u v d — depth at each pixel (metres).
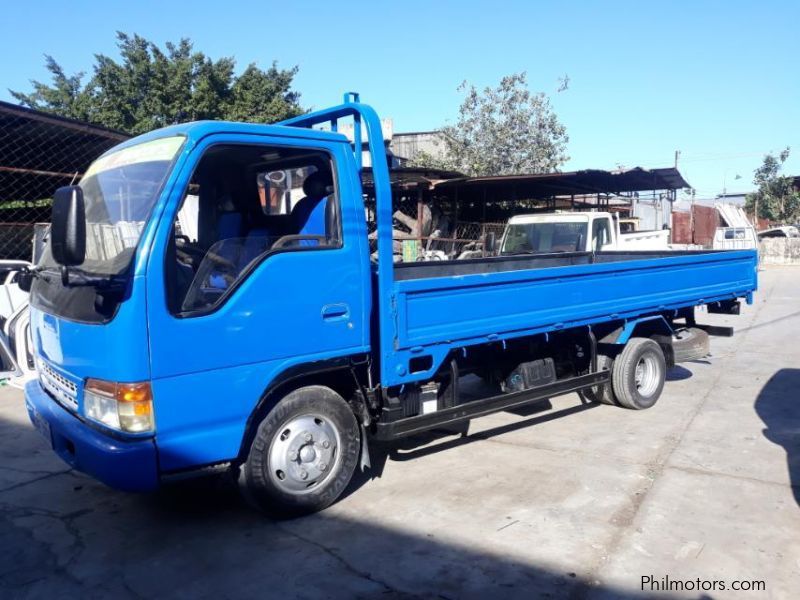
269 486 4.10
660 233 14.09
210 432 3.78
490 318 5.14
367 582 3.54
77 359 3.80
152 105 20.22
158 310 3.56
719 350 10.23
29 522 4.34
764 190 39.94
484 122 25.02
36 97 23.88
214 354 3.76
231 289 3.83
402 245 13.29
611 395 6.74
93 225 3.92
